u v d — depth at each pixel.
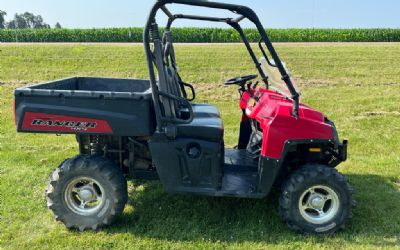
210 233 3.43
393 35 28.27
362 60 14.80
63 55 14.30
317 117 3.46
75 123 3.25
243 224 3.60
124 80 4.57
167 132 3.29
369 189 4.38
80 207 3.49
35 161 5.15
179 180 3.39
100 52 15.07
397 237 3.40
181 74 12.20
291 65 13.68
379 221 3.66
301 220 3.39
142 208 3.88
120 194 3.39
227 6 3.11
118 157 3.75
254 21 3.15
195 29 26.38
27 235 3.39
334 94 9.72
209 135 3.35
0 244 3.25
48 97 3.22
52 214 3.76
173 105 3.39
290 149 3.40
